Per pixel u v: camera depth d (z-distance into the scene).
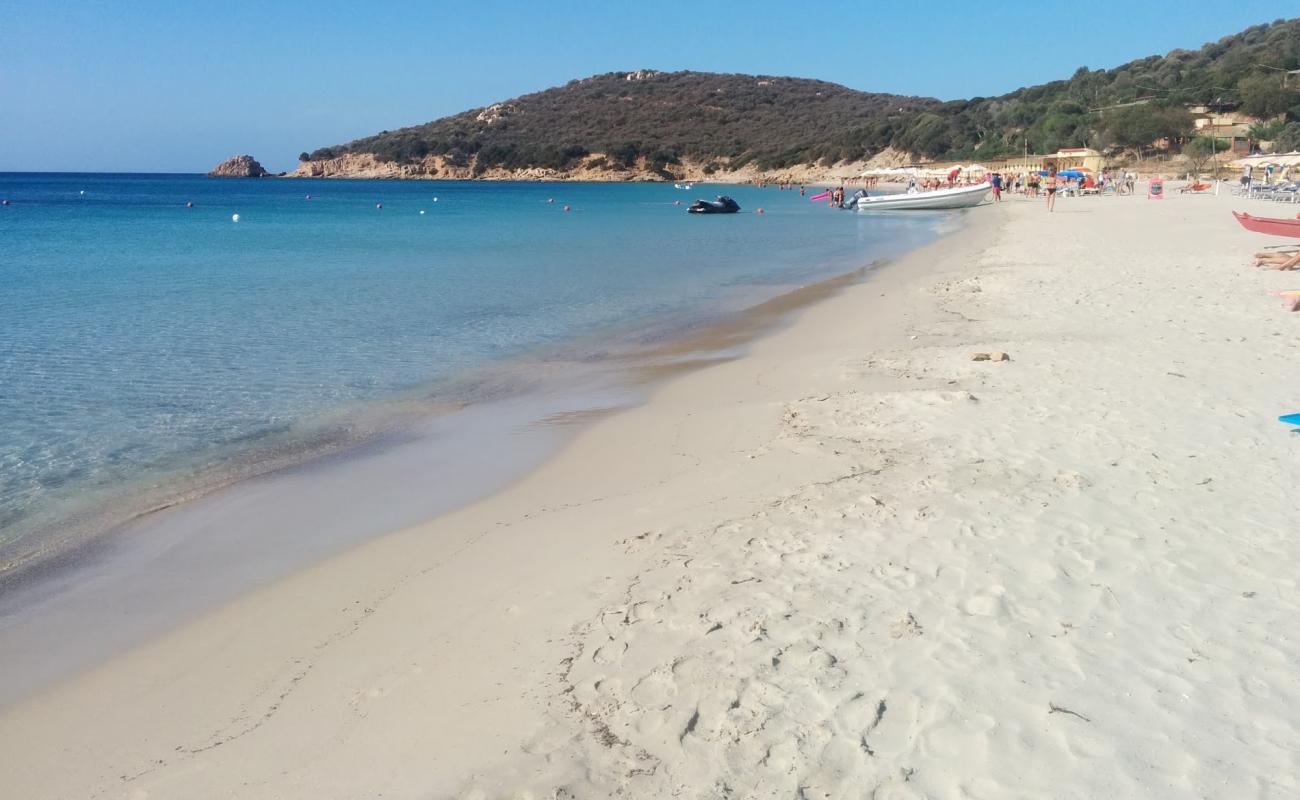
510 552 6.80
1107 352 11.83
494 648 5.32
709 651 5.00
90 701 5.12
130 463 9.33
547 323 17.52
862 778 3.92
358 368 13.60
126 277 25.16
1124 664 4.64
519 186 153.88
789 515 6.94
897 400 10.10
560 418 10.80
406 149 192.50
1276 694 4.33
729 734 4.27
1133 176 69.06
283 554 7.11
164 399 11.76
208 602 6.32
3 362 13.81
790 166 152.38
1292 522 6.25
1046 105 118.69
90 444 9.91
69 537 7.52
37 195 102.62
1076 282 18.92
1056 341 12.90
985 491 7.10
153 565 6.96
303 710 4.88
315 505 8.16
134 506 8.20
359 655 5.42
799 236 41.12
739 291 22.03
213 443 10.00
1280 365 10.61
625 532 6.96
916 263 26.86
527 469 8.95
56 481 8.80
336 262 29.75
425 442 10.00
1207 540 6.04
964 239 34.56
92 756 4.60
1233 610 5.12
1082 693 4.41
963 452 8.13
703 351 14.62
